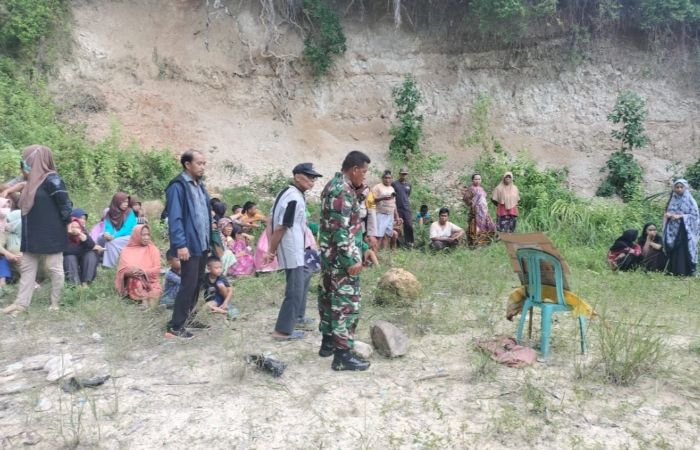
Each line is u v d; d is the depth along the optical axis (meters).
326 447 3.59
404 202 11.40
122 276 6.73
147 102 15.89
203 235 5.48
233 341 5.41
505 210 12.16
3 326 5.78
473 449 3.58
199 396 4.25
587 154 16.52
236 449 3.57
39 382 4.51
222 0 17.14
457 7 17.47
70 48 15.66
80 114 15.12
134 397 4.23
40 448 3.59
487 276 8.23
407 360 4.97
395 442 3.65
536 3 16.58
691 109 16.75
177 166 13.88
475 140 16.09
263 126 16.50
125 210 8.34
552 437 3.71
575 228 12.59
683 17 16.17
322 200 4.78
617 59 17.30
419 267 8.69
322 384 4.46
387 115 17.22
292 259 5.31
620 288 7.83
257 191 14.31
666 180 15.56
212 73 16.70
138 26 16.69
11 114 13.41
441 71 17.64
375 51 17.59
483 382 4.49
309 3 16.94
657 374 4.69
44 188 6.06
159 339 5.44
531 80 17.45
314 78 17.20
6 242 7.21
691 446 3.62
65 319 5.99
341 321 4.69
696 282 8.91
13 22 14.57
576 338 5.46
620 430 3.80
